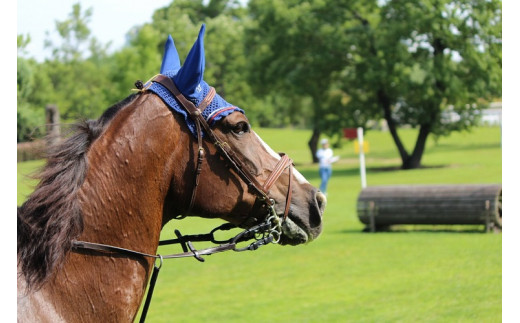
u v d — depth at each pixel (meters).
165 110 2.64
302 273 9.32
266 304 7.50
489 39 31.86
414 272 9.05
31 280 2.39
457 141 50.66
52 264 2.40
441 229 13.38
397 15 33.53
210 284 8.73
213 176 2.70
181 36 41.59
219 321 6.76
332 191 23.44
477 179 24.69
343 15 35.91
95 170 2.57
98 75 44.34
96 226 2.53
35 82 35.59
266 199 2.82
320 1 35.53
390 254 10.55
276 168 2.89
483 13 31.48
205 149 2.69
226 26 48.47
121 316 2.53
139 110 2.64
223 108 2.72
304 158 46.78
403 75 32.69
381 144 54.50
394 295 7.73
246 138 2.79
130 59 32.12
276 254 10.99
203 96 2.72
